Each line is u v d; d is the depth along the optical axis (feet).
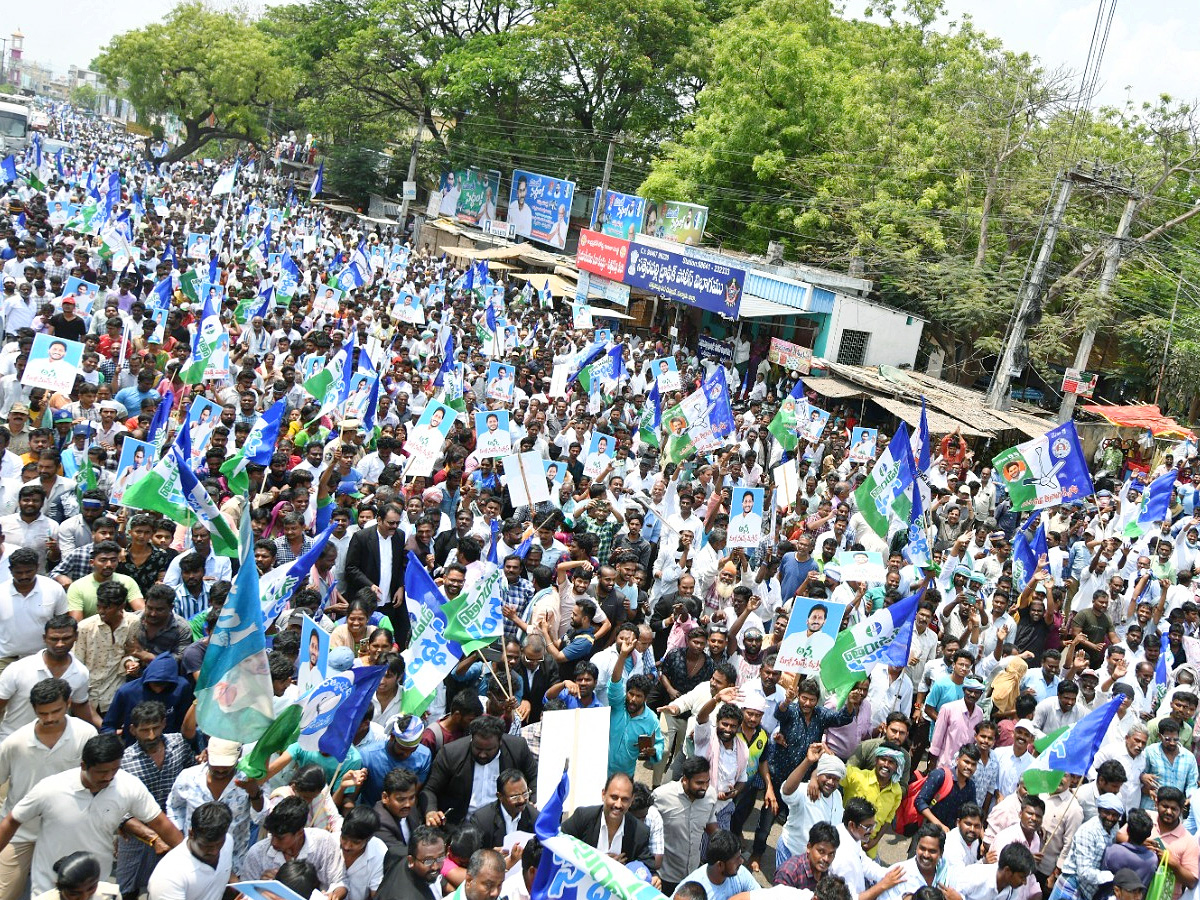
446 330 80.53
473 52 173.27
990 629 40.55
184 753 23.67
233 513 35.60
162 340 58.29
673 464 53.16
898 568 42.16
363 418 49.75
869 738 31.01
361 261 101.55
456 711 25.71
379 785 24.52
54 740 22.17
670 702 33.01
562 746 23.25
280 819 19.69
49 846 20.52
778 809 30.01
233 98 238.07
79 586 28.12
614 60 160.97
